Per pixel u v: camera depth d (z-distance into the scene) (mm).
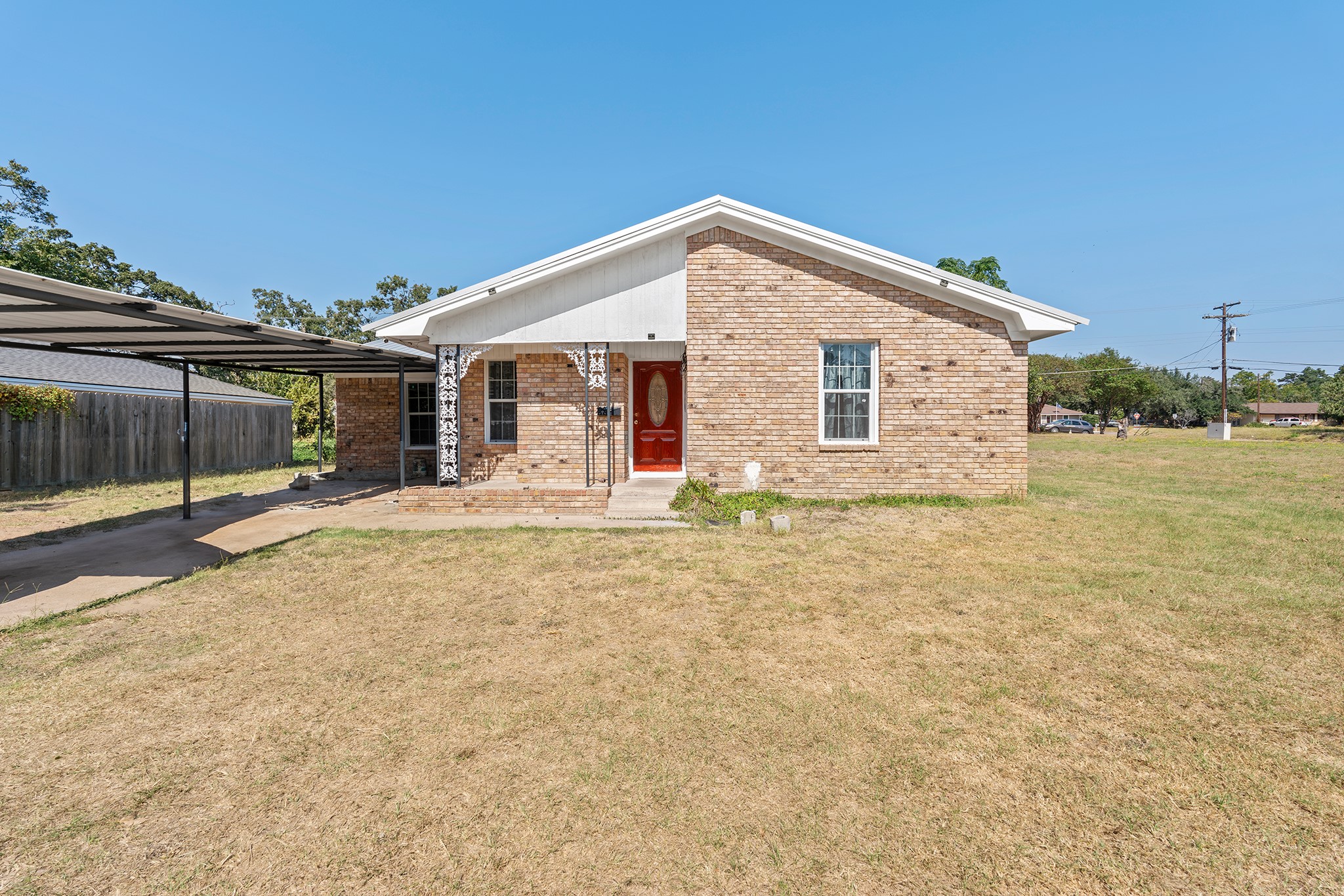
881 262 10641
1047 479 15148
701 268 11023
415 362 13078
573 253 10875
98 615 5438
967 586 6035
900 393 10969
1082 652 4461
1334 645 4547
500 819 2742
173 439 17766
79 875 2424
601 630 5016
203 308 39656
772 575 6539
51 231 27438
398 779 3045
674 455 12734
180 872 2438
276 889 2354
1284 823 2672
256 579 6562
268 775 3086
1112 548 7598
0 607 5660
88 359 17578
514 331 11219
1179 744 3283
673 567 6906
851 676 4121
